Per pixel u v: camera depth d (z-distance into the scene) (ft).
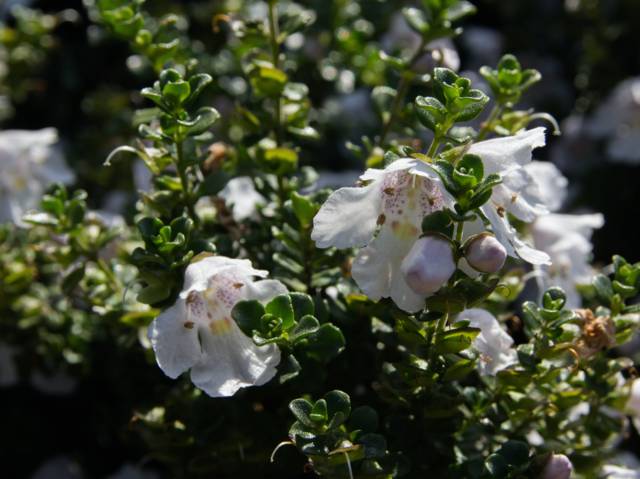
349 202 0.62
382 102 0.80
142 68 0.98
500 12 1.38
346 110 1.06
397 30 1.07
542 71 1.31
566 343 0.66
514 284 0.75
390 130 0.79
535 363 0.67
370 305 0.70
